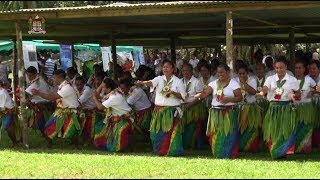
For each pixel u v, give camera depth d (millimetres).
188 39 16578
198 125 8609
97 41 15766
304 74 8070
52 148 9047
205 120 8703
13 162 7242
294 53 11914
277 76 7359
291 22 11062
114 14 8055
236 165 6898
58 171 6539
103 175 6258
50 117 9055
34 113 9422
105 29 11297
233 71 8125
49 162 7195
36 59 18188
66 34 12906
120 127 8445
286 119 7273
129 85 9172
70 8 8156
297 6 7215
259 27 11766
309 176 6188
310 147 7891
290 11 8766
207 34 13789
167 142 7859
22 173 6445
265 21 10281
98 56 22016
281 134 7293
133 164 6977
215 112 7562
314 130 8422
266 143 7762
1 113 8938
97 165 6914
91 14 8188
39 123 9445
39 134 10836
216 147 7617
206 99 8625
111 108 8461
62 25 10609
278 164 7008
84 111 9047
